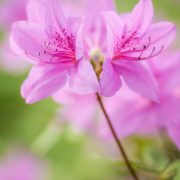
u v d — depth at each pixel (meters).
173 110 0.56
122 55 0.51
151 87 0.51
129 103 0.57
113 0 0.54
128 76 0.51
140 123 0.56
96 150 0.64
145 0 0.50
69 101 0.58
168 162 0.57
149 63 0.55
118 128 0.57
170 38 0.51
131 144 0.62
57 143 0.78
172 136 0.55
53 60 0.51
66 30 0.51
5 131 0.86
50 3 0.51
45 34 0.51
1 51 0.82
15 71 0.85
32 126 0.82
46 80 0.51
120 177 0.65
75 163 0.77
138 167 0.55
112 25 0.50
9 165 0.78
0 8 0.77
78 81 0.49
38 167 0.79
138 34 0.51
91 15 0.54
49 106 0.76
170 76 0.56
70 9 0.59
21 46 0.51
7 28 0.77
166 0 0.86
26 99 0.50
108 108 0.57
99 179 0.73
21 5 0.75
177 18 0.85
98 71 0.52
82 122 0.64
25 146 0.82
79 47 0.50
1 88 0.87
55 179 0.78
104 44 0.54
